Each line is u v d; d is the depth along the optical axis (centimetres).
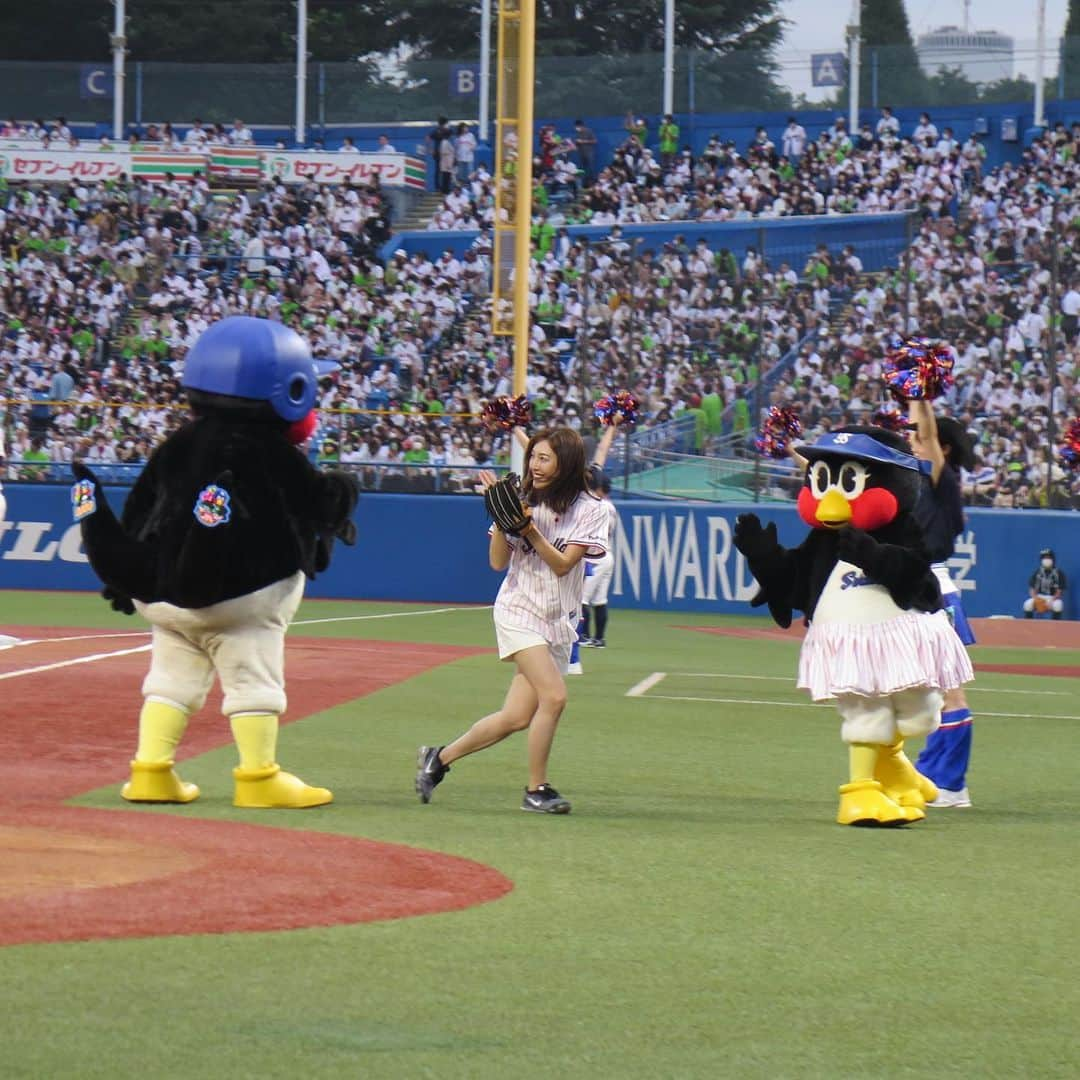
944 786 1789
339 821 1570
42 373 7212
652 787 1869
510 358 6756
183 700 1639
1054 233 4666
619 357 5197
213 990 986
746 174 8544
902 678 1584
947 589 1827
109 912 1159
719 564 4988
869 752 1634
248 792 1630
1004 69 9012
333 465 5453
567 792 1817
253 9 12056
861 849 1500
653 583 5100
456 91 9675
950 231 6250
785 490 4988
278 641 1636
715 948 1121
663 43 12006
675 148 9031
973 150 8406
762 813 1702
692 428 5084
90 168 8550
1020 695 3034
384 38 12450
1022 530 4716
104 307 7719
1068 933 1191
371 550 5312
